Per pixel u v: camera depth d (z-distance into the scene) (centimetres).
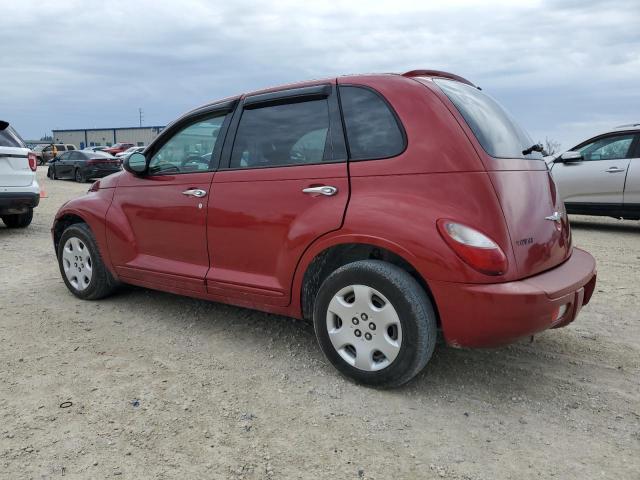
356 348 311
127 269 439
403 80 315
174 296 501
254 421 279
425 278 281
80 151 2158
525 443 262
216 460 246
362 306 304
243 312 456
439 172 284
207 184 377
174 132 415
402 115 302
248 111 372
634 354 369
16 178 794
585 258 351
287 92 352
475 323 273
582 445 260
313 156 331
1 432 265
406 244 283
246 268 359
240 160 368
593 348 380
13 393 305
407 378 297
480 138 295
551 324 285
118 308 465
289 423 278
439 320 297
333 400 302
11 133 829
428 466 243
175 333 406
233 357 362
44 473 235
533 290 269
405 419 283
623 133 888
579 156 918
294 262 328
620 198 879
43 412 285
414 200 287
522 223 289
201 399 302
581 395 311
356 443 261
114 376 329
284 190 335
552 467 243
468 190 277
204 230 378
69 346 378
